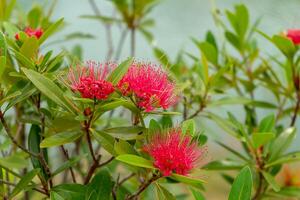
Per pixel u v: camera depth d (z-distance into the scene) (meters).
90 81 0.58
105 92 0.58
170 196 0.62
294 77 0.81
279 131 0.87
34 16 0.85
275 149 0.77
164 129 0.63
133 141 0.64
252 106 0.89
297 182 0.87
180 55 0.95
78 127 0.62
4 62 0.58
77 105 0.61
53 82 0.61
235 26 0.89
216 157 1.40
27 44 0.64
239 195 0.61
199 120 0.88
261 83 0.88
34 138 0.67
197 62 0.83
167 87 0.61
